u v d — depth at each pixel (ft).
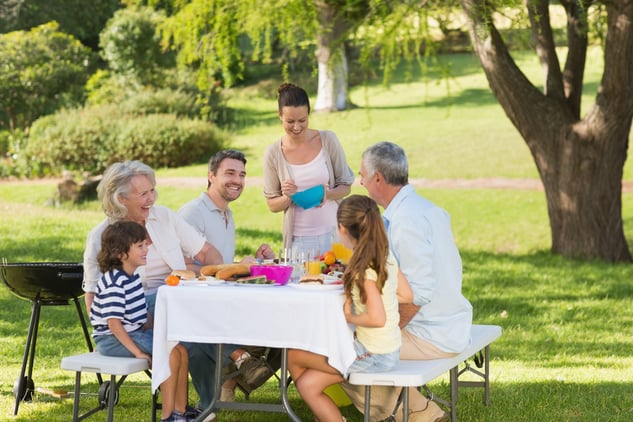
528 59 95.66
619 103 38.34
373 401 14.53
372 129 76.59
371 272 13.16
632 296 32.22
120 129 69.77
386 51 35.58
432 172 63.00
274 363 16.25
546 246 45.27
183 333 13.70
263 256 17.24
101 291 14.42
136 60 84.23
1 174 67.97
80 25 105.29
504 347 24.54
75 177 63.10
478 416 16.89
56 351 23.25
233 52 48.52
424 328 14.66
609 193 40.04
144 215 15.78
